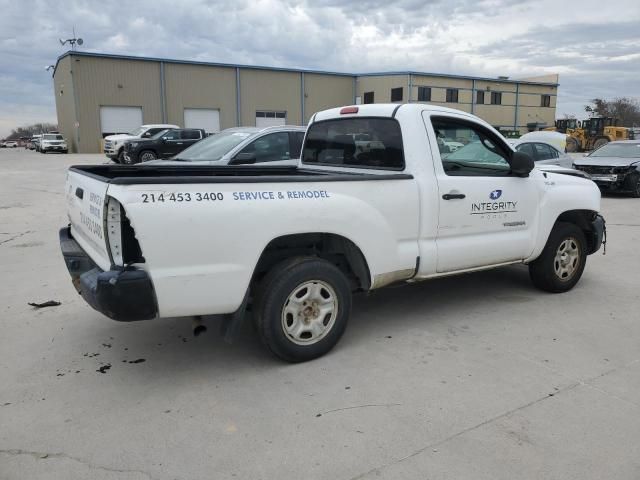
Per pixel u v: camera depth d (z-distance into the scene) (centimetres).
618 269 685
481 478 269
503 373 384
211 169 531
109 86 3881
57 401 346
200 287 343
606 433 308
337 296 405
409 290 587
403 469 276
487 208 483
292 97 4588
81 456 288
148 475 273
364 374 384
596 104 8512
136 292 324
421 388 362
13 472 275
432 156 447
